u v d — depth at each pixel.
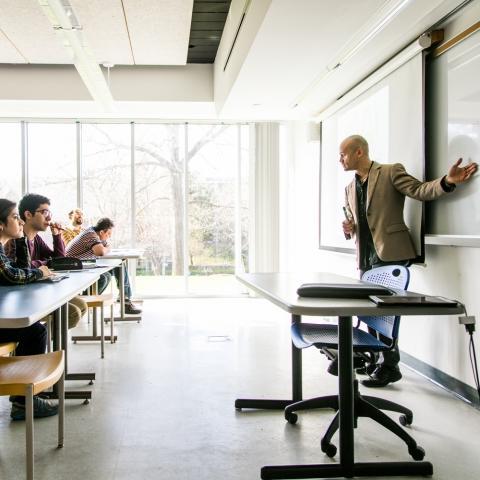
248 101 5.42
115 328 4.99
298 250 6.91
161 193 7.31
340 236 5.02
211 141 7.30
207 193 7.32
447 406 2.76
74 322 3.35
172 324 5.19
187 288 7.28
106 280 5.09
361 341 2.29
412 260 3.25
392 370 3.10
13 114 6.75
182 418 2.54
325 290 1.81
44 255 4.10
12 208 2.61
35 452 2.14
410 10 3.03
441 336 3.13
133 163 7.21
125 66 6.13
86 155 7.18
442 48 3.09
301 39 3.60
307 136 5.81
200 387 3.07
